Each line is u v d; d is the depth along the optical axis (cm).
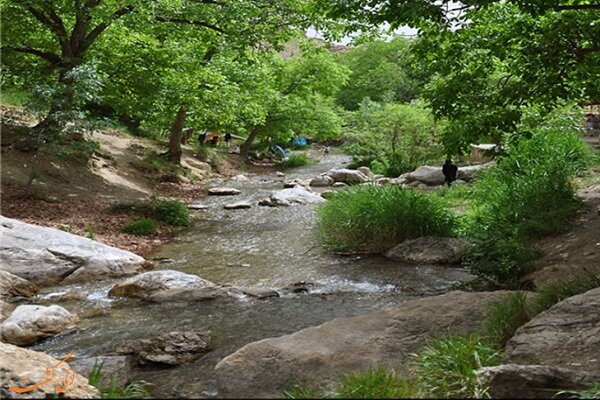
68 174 1509
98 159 1708
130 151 1994
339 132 3475
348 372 446
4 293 749
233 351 553
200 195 1844
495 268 845
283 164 3259
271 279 873
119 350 554
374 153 2680
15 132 1506
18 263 827
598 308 513
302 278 877
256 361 473
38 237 894
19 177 1354
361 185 1250
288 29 1558
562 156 1304
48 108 1302
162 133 2569
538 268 841
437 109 862
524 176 1182
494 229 1010
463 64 866
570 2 770
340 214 1122
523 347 468
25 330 592
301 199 1677
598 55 769
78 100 1304
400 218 1071
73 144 1338
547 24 779
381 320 564
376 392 363
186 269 937
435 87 883
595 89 834
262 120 2345
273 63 3070
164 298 741
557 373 369
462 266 948
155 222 1277
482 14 839
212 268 943
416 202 1116
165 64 1650
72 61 1462
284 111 3180
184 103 1831
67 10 1487
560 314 515
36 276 823
